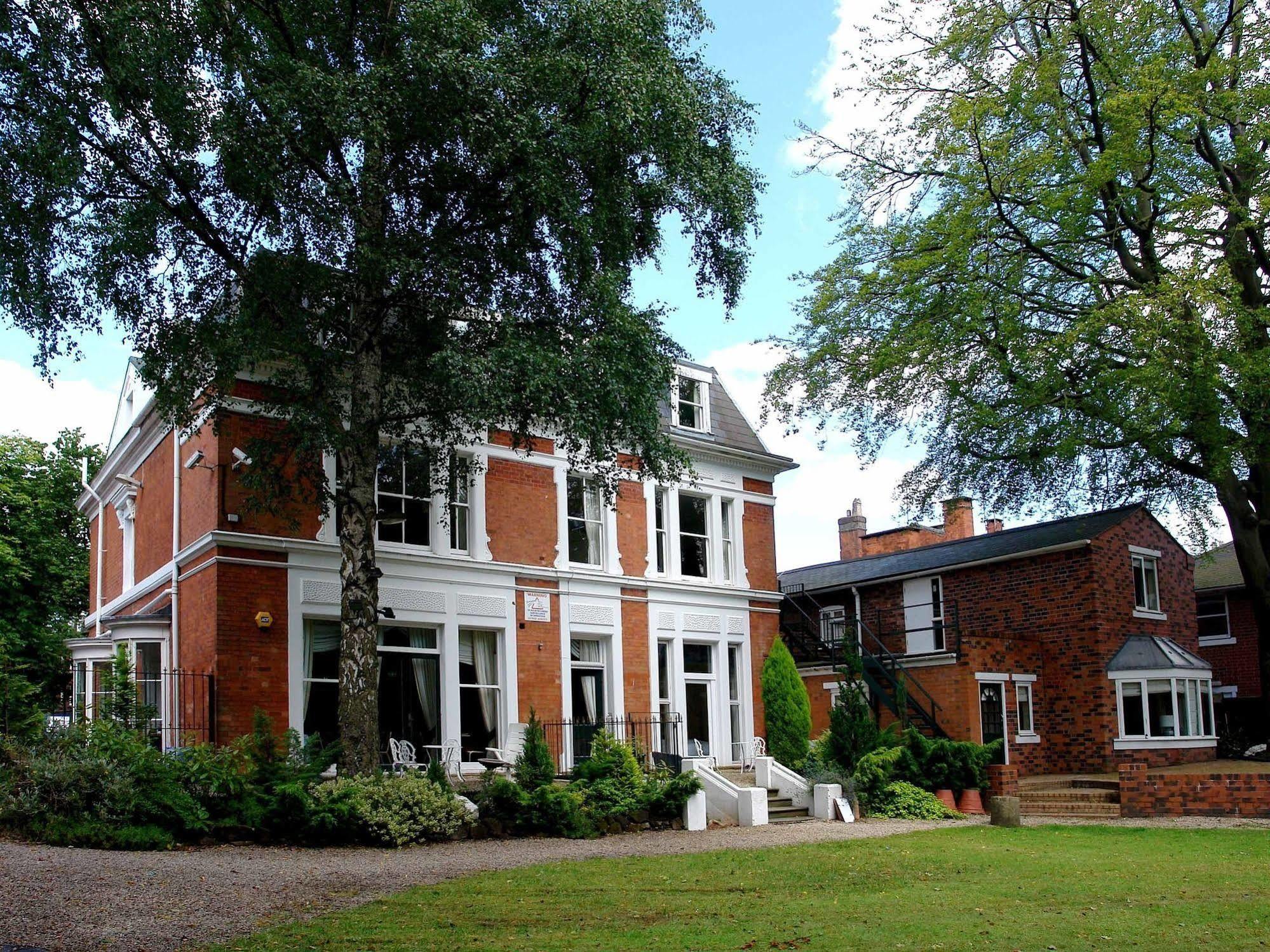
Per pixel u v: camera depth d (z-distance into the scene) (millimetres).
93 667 19828
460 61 13492
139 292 14984
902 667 25688
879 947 8242
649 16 14766
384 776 14969
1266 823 18359
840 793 19688
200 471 18203
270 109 13531
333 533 18609
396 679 19422
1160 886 11492
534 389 13898
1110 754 25297
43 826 12703
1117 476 24547
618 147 14758
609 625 22969
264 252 14820
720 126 16250
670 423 24859
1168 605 28562
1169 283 18828
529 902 9961
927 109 23688
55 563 32625
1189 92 19594
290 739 15492
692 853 13805
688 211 15773
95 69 13570
